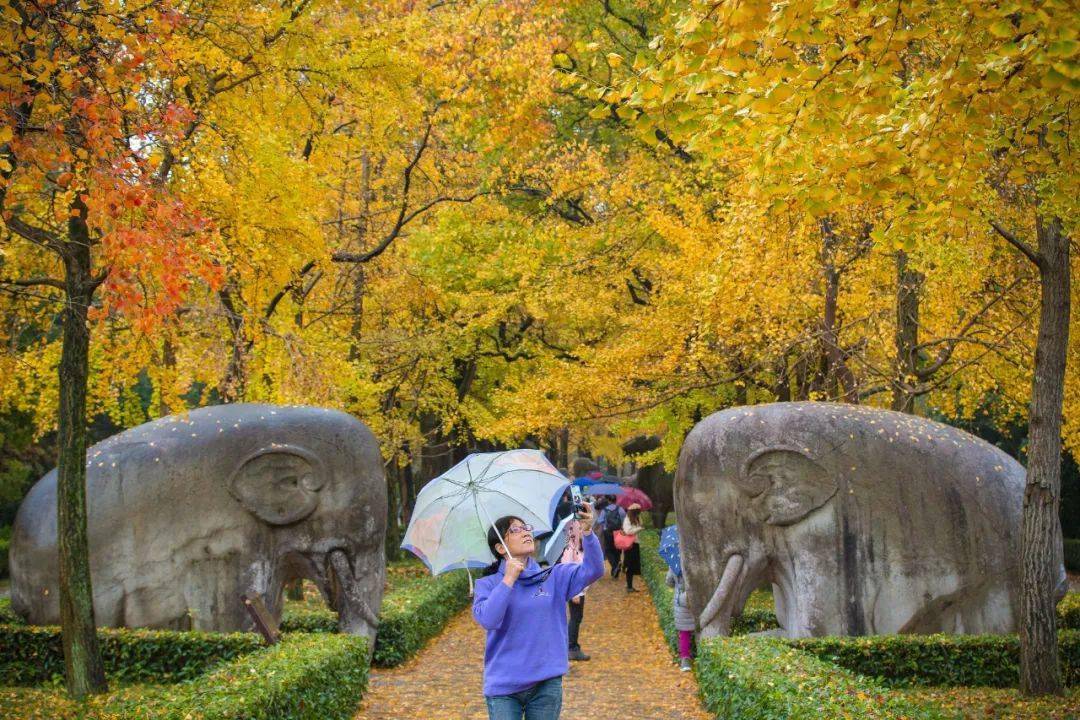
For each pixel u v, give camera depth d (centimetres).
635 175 1852
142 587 1034
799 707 595
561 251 1828
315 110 1204
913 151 561
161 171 920
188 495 1051
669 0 1400
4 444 2392
